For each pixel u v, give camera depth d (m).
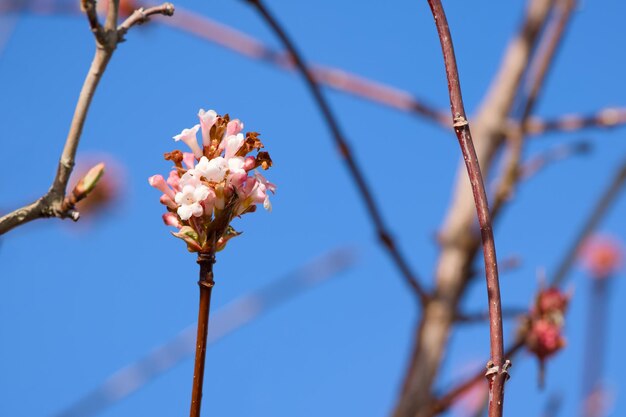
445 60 0.72
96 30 0.70
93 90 0.71
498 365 0.69
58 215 0.72
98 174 0.72
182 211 0.70
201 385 0.69
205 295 0.70
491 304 0.70
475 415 0.90
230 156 0.71
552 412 0.87
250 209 0.71
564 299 0.87
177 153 0.71
